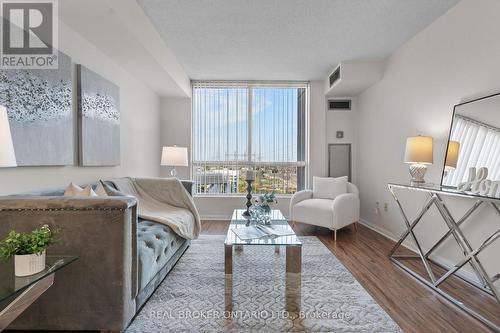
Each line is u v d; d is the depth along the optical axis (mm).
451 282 2184
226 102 4609
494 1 2025
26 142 1806
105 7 1931
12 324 1412
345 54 3521
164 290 2002
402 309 1771
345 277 2254
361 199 4336
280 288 2053
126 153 3322
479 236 2131
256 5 2445
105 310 1419
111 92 2863
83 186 2258
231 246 1854
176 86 3934
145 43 2607
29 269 1133
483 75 2127
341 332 1519
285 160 4637
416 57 2980
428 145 2531
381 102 3725
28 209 1388
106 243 1412
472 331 1549
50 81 2006
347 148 4594
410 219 3062
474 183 1980
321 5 2447
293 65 3912
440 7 2461
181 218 2566
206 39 3117
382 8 2490
